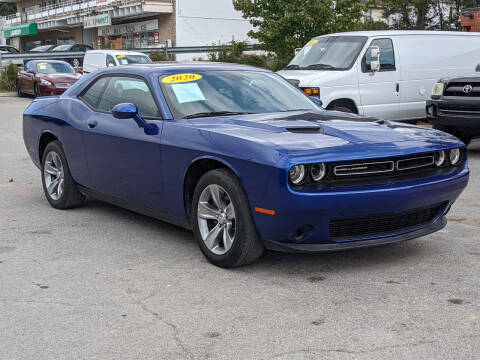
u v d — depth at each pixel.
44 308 3.77
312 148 4.10
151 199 5.11
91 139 5.66
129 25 42.75
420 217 4.55
